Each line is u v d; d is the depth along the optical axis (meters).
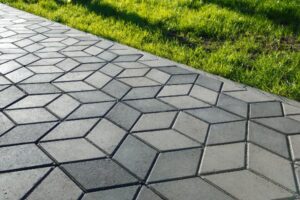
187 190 2.33
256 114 3.33
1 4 7.12
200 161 2.62
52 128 2.94
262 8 6.38
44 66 4.16
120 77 3.97
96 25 5.76
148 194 2.28
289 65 4.34
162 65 4.36
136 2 6.95
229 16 5.96
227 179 2.45
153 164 2.56
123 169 2.50
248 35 5.38
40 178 2.37
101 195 2.25
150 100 3.49
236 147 2.81
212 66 4.31
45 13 6.45
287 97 3.72
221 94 3.70
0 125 2.94
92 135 2.87
